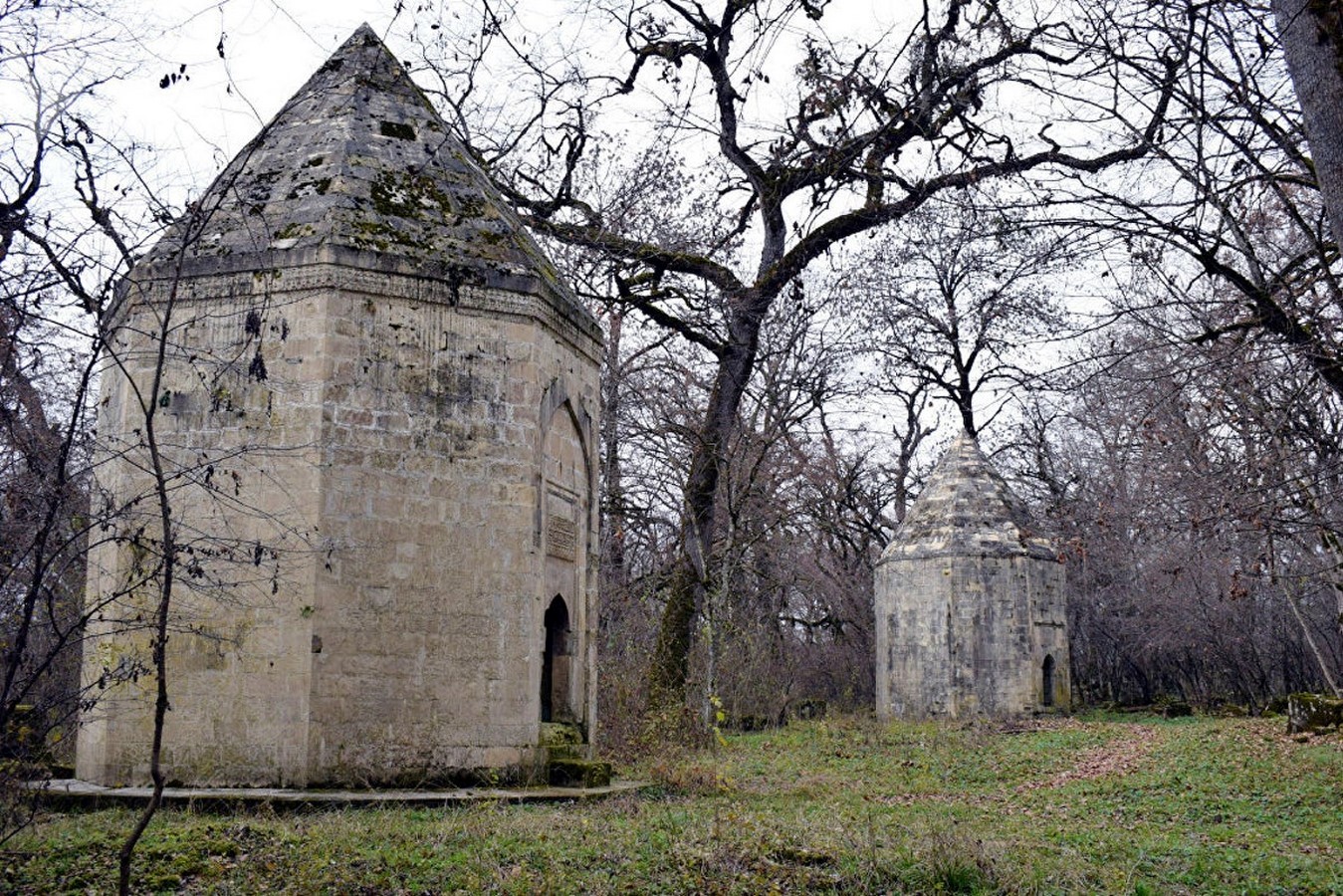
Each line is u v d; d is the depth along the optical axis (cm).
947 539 3406
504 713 1439
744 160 2539
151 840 1043
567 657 1636
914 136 2236
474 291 1486
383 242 1459
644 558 3712
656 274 2631
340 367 1409
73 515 1064
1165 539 2064
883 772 2061
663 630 2558
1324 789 1686
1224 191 1357
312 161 1543
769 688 3541
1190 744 2302
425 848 1054
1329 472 1594
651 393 3634
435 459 1440
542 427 1531
